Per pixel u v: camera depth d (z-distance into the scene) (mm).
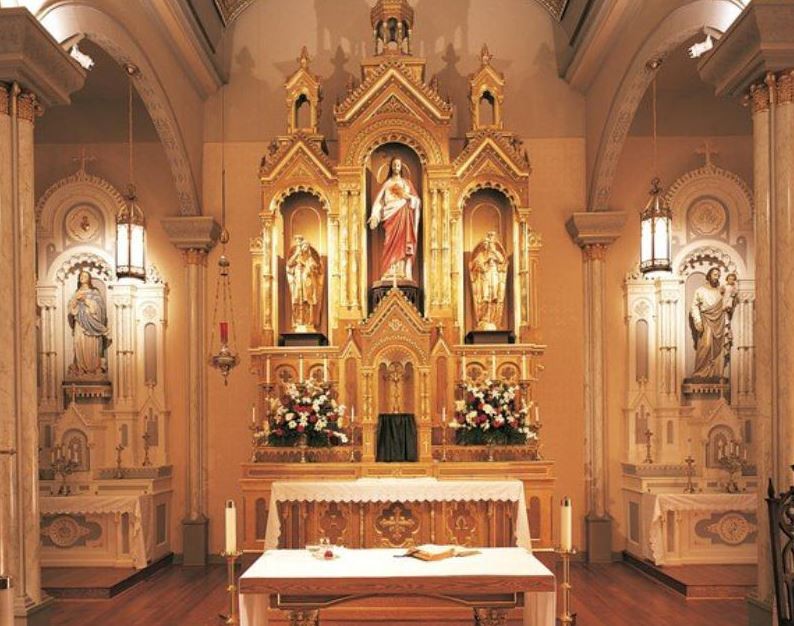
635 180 11906
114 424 11453
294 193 10992
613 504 11617
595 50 10562
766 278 6754
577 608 8906
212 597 9508
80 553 10523
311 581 5539
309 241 10977
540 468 9305
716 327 11453
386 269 10586
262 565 5938
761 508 6719
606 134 10734
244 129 11914
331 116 11867
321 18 11906
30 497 6562
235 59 11945
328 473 9422
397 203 10562
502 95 10898
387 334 9914
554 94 11906
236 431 11680
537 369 10523
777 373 6629
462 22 11906
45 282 11648
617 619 8445
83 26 7758
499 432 9750
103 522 10555
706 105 11930
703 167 11805
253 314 10570
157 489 11078
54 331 11570
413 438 9836
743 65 6859
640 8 9305
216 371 11742
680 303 11617
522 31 11906
